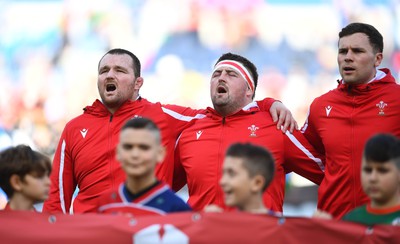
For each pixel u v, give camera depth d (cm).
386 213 1512
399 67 6331
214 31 6619
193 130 1989
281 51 6569
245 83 1992
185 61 6562
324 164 1966
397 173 1473
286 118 1977
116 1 6675
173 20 6631
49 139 5447
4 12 6744
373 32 1875
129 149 1484
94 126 1998
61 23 6706
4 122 5994
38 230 1523
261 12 6644
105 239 1506
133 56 2050
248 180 1452
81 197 1962
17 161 1565
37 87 6469
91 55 6606
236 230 1482
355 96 1884
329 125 1898
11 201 1588
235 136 1939
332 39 6575
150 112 2008
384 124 1844
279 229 1481
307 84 6425
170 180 1975
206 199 1894
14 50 6656
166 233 1492
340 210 1858
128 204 1531
